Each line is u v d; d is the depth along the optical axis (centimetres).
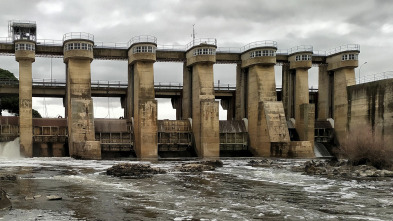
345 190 2555
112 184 2705
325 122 7006
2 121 5741
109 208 1881
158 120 6312
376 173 3366
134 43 5812
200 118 5969
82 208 1867
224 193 2389
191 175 3347
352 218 1744
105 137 5978
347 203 2092
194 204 2014
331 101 7106
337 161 4391
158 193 2350
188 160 5300
